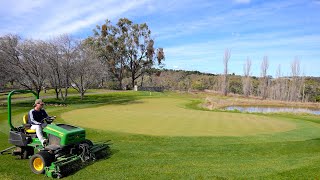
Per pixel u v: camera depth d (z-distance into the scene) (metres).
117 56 58.09
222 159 8.61
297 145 10.27
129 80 70.69
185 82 70.62
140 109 22.19
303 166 7.33
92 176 7.05
